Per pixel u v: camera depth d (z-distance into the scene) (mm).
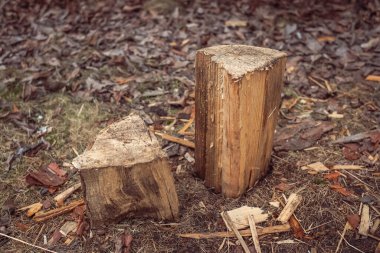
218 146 966
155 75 1524
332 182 1039
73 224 965
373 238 909
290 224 942
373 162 1094
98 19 1992
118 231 933
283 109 1340
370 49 1631
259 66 872
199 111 975
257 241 904
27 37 1808
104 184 873
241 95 861
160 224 951
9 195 1042
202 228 944
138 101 1395
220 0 2131
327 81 1475
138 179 878
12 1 2109
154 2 2115
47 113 1337
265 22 1891
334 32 1786
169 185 905
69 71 1549
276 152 1145
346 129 1229
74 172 1109
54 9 2086
